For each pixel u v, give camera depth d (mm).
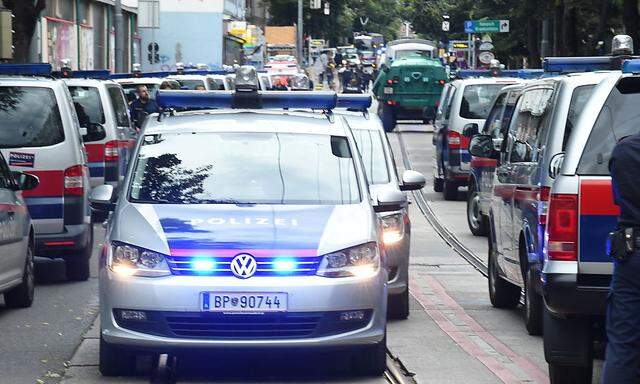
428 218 56969
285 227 22562
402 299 30016
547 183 23531
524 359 25156
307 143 25141
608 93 20656
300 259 21984
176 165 24469
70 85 52656
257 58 196875
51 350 25891
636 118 20562
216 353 21969
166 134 25219
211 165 24500
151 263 21969
